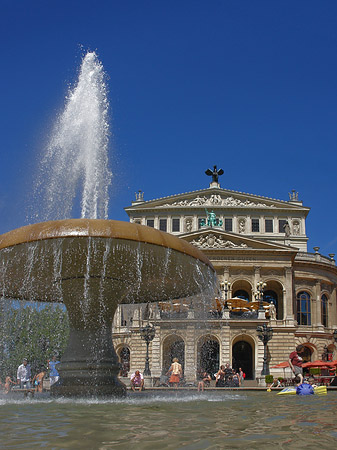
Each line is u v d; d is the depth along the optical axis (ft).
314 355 248.52
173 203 305.12
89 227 44.34
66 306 53.42
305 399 54.39
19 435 24.76
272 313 216.95
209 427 27.84
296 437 24.49
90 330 52.54
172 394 65.62
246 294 253.03
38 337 143.84
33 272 51.90
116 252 46.68
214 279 55.16
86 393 49.88
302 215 299.58
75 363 51.06
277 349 210.38
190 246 49.57
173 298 64.39
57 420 30.76
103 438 23.85
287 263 239.50
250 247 240.94
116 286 52.21
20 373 68.33
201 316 186.29
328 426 28.86
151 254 46.88
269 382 144.77
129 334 199.82
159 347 187.11
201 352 191.21
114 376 52.08
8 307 69.00
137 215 301.63
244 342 212.64
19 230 45.96
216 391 85.97
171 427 27.68
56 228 44.39
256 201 303.68
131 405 42.01
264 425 29.04
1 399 49.52
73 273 50.65
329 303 268.00
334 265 268.41
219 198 303.68
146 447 21.65
